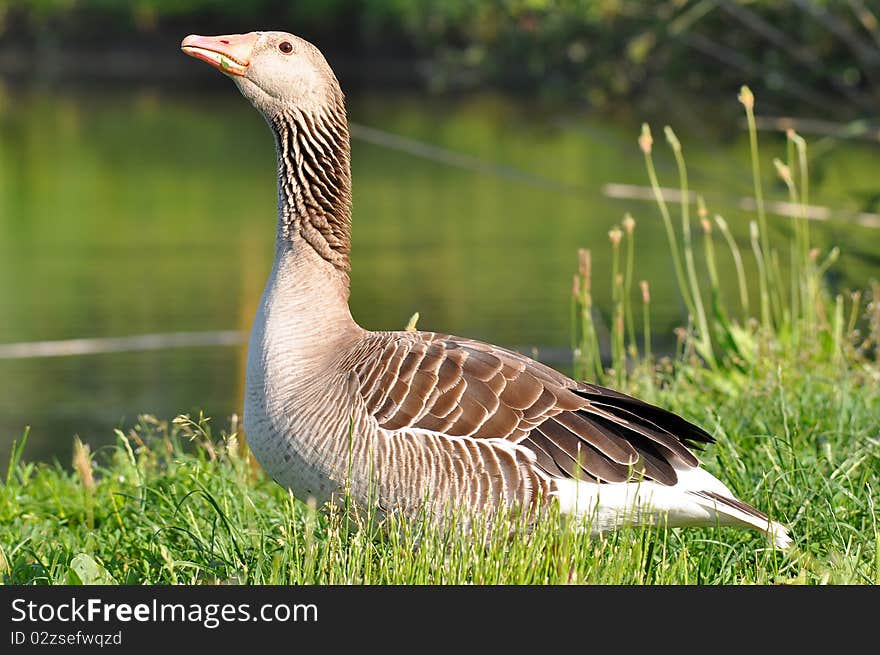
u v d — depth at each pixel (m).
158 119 62.38
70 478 11.67
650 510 7.90
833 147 20.03
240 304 25.06
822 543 8.73
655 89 21.62
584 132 18.78
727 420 10.80
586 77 21.95
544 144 49.28
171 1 89.00
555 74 22.77
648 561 8.38
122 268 28.91
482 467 7.83
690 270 13.57
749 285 24.50
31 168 45.94
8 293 26.11
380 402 7.90
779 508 8.97
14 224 34.97
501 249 30.86
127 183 42.69
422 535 7.95
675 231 27.08
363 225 34.94
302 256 8.55
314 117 8.71
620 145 18.45
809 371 12.24
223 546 8.66
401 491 7.84
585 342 13.06
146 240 32.56
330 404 8.00
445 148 47.06
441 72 24.55
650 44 20.41
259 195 40.28
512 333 22.00
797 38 20.30
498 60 23.30
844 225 19.48
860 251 17.95
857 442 9.81
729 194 23.05
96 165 46.94
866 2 19.55
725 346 13.41
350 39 81.69
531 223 35.12
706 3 19.30
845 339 13.14
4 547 9.23
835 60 20.19
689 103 21.88
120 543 9.50
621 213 36.47
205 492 8.98
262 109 8.84
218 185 42.34
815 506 8.80
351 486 7.92
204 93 76.06
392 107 61.81
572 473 7.90
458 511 7.82
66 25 92.75
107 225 34.81
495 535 7.79
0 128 57.06
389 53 79.75
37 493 10.90
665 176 38.00
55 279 27.67
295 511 9.16
